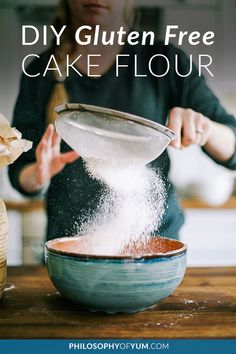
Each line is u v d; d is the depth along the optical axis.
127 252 0.88
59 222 1.46
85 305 0.75
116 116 0.74
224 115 1.52
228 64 1.95
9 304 0.81
